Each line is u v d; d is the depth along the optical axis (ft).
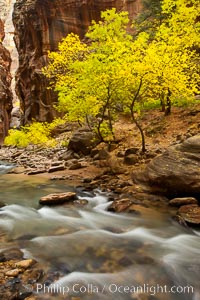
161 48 36.14
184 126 46.03
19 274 15.57
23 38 129.80
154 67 34.50
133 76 35.99
